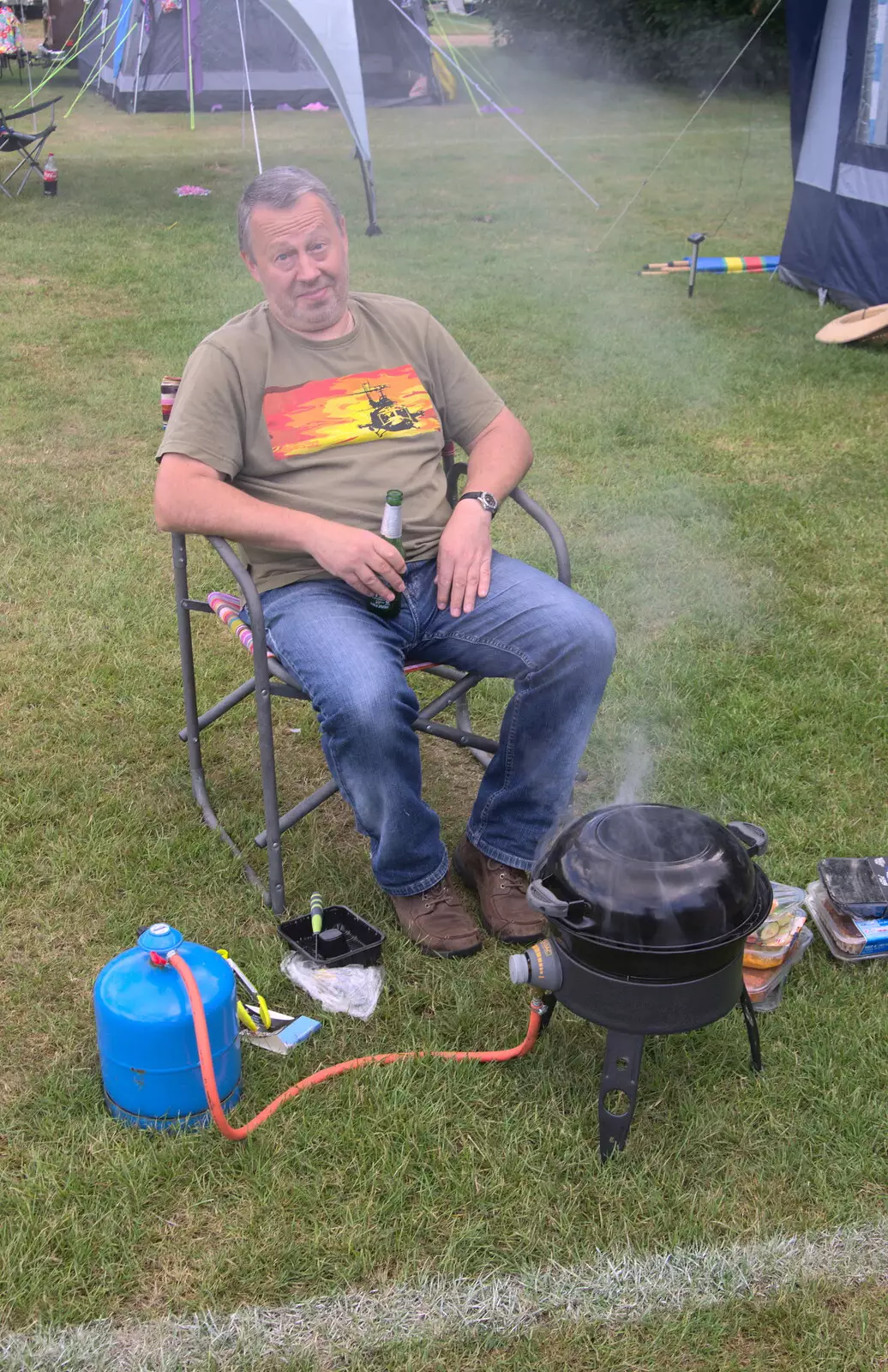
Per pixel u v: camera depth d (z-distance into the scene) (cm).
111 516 447
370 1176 196
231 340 250
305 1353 170
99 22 1798
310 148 1366
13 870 266
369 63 1755
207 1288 179
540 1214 191
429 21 1802
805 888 263
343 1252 185
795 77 770
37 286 787
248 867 270
